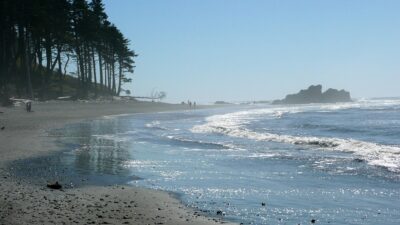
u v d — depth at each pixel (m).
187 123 39.06
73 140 22.64
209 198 10.27
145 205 9.37
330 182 12.16
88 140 22.92
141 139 24.16
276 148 20.23
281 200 10.08
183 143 22.39
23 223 7.51
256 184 11.99
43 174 12.80
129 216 8.34
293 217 8.62
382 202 9.81
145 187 11.46
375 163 14.98
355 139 24.72
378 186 11.50
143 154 18.00
